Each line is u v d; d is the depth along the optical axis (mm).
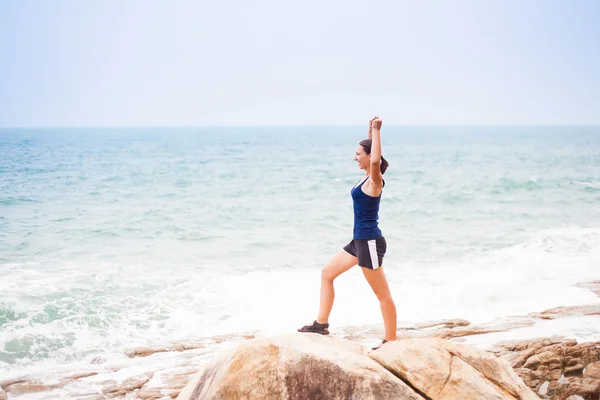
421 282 10898
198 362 6871
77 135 108625
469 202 21656
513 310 9273
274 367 3992
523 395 4363
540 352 6613
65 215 17734
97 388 6055
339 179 30297
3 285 10289
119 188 24531
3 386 6082
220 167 37531
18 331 8227
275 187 26438
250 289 10516
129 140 88312
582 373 6344
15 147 50531
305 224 17359
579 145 74188
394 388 4023
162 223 17062
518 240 15039
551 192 24297
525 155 52188
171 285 10719
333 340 4617
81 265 12078
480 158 48312
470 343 7289
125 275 11344
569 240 14680
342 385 3965
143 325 8711
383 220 17906
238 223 17406
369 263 4797
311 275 11477
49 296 9781
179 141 88375
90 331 8398
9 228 15625
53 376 6371
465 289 10227
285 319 9023
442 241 14898
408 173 33281
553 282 10898
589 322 8117
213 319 9023
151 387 6031
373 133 4703
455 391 4199
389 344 4574
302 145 76750
